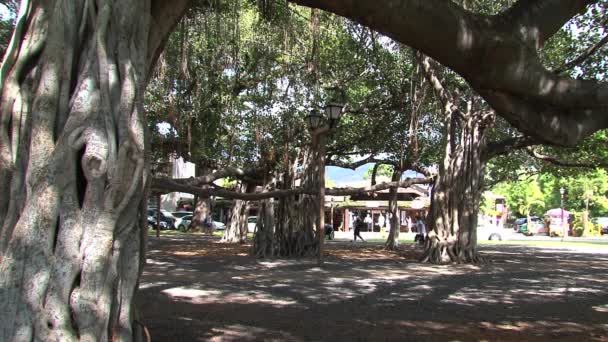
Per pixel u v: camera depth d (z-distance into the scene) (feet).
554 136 18.84
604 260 68.08
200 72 50.03
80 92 13.14
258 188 90.07
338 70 69.10
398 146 79.15
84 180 13.15
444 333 24.16
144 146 13.91
